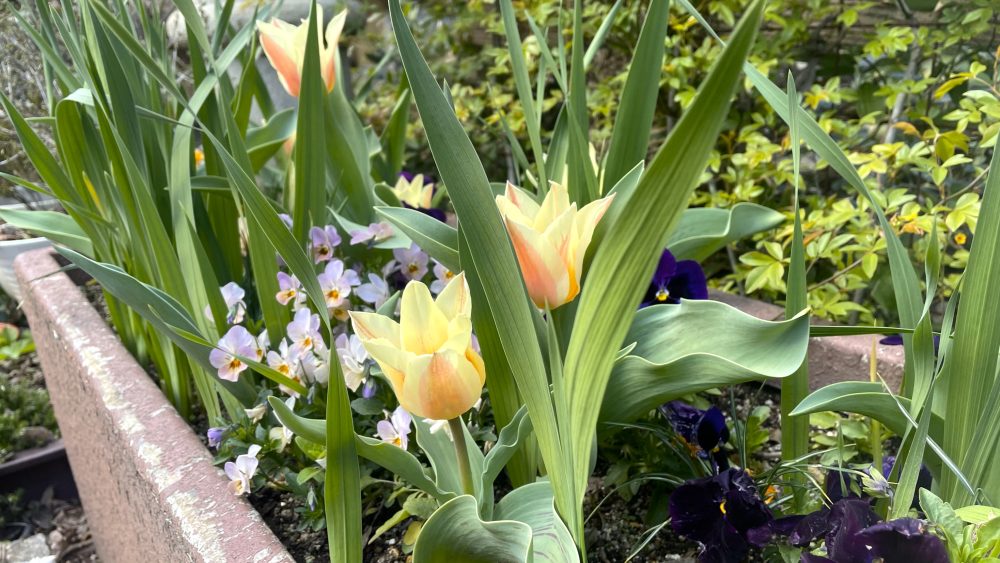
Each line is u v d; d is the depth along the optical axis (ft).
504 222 1.28
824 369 2.24
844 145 2.93
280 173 3.03
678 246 2.26
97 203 2.38
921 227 2.27
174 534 1.67
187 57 3.88
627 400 1.54
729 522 1.53
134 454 1.88
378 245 2.16
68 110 2.09
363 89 3.17
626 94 1.69
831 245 2.38
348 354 1.80
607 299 1.07
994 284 1.30
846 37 3.76
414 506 1.66
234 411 2.10
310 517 1.77
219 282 2.38
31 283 3.03
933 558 1.22
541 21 3.99
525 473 1.70
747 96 3.61
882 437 2.01
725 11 3.32
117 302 2.61
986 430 1.34
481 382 1.25
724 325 1.44
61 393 2.89
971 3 2.93
